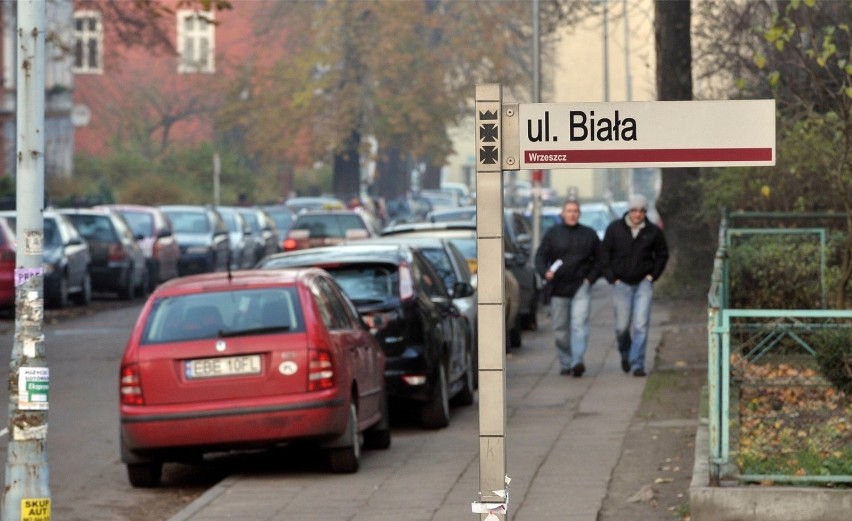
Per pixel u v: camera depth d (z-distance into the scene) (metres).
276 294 31.83
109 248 89.50
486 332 16.22
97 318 78.00
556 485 29.08
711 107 16.05
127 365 31.14
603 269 48.94
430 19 177.50
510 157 16.25
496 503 16.22
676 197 79.75
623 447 33.78
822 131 43.88
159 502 31.11
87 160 187.62
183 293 32.03
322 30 177.00
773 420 26.94
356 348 33.44
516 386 46.94
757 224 52.34
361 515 27.22
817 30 39.44
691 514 24.08
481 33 176.50
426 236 54.97
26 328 22.34
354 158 192.38
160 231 100.62
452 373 41.94
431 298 41.31
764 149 16.02
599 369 51.25
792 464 24.95
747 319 32.78
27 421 22.30
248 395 30.86
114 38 104.50
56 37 54.66
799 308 45.78
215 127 195.75
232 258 115.31
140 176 182.38
